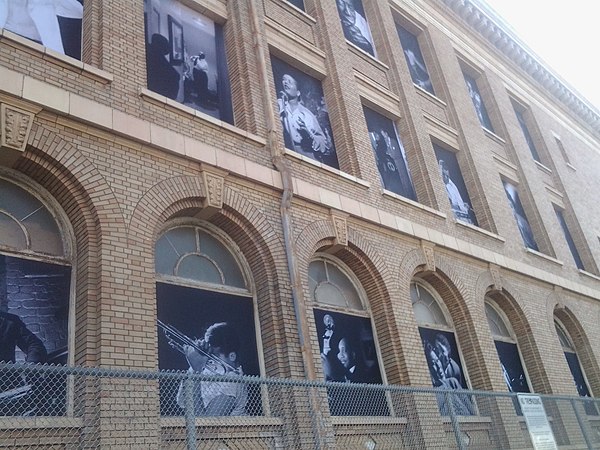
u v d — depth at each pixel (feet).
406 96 53.16
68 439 20.95
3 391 21.30
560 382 50.60
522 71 82.28
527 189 66.28
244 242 32.50
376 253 39.14
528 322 51.49
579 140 92.02
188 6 39.19
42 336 23.34
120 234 25.79
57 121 26.08
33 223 25.29
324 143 43.37
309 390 27.22
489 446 37.83
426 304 44.32
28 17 29.30
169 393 25.41
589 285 66.80
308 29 47.52
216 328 29.37
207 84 37.42
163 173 29.27
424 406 34.91
